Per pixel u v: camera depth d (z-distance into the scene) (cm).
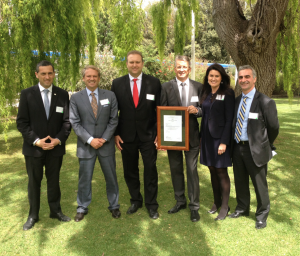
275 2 427
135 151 290
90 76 261
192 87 280
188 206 289
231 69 1736
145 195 293
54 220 278
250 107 246
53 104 258
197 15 586
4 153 565
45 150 258
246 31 454
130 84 282
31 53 473
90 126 268
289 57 568
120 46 478
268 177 392
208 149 272
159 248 225
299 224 256
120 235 247
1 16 449
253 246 223
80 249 226
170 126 271
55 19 454
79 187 281
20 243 236
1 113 471
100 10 500
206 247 224
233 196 331
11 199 337
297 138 639
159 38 588
